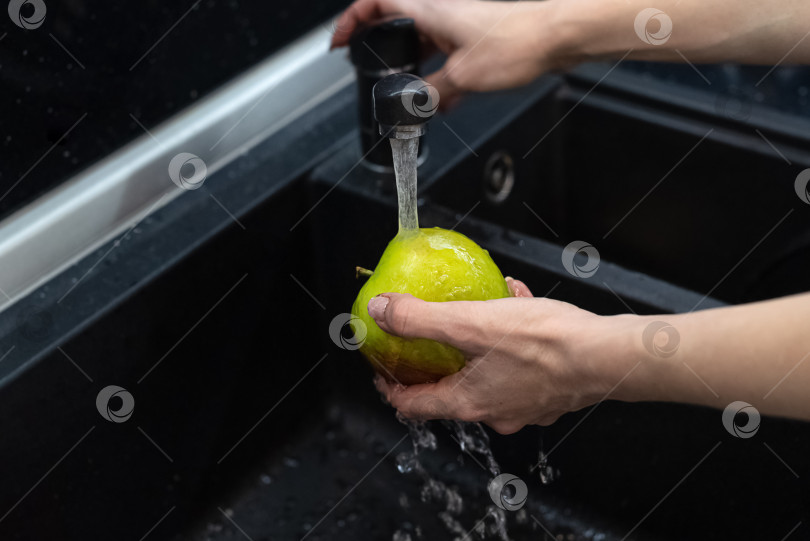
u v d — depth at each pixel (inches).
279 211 31.8
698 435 27.9
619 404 28.9
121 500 29.5
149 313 28.6
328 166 32.4
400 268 23.9
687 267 38.0
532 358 23.1
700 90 36.5
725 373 20.8
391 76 23.0
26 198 28.9
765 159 34.3
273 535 31.8
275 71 34.8
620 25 28.9
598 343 22.0
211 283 30.3
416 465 33.8
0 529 26.2
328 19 37.3
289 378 34.3
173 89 32.2
